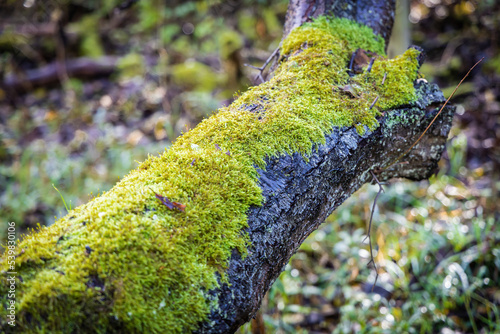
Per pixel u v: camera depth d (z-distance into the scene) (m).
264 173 1.18
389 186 3.34
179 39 5.47
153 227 0.98
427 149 1.68
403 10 3.38
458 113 3.95
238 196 1.11
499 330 2.30
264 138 1.24
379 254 2.79
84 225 1.00
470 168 3.46
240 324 1.05
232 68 4.38
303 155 1.23
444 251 2.82
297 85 1.43
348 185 1.46
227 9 5.23
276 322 2.51
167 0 5.33
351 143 1.32
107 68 5.36
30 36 5.56
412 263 2.73
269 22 5.08
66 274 0.90
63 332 0.87
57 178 3.73
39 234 1.00
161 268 0.94
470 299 2.54
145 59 5.34
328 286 2.74
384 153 1.53
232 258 1.03
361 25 1.89
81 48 5.61
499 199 3.07
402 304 2.59
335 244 2.95
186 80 4.70
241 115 1.32
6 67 5.31
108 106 4.80
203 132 1.29
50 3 5.61
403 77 1.53
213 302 0.96
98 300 0.88
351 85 1.47
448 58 4.51
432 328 2.47
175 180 1.11
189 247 1.00
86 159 4.00
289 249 1.24
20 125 4.55
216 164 1.16
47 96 5.16
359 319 2.49
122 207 1.02
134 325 0.89
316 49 1.59
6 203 3.50
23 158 3.94
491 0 4.73
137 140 4.18
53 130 4.51
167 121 4.00
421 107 1.51
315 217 1.33
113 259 0.92
